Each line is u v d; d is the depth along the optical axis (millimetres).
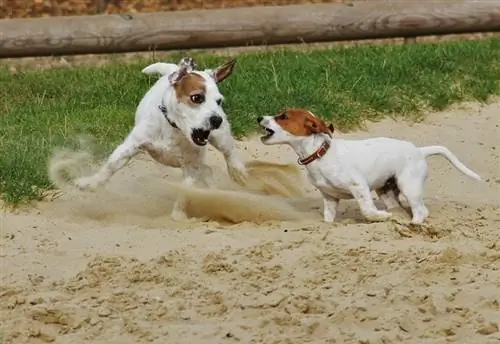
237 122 16125
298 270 11055
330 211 12852
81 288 10656
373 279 10844
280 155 15516
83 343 9586
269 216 13094
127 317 10000
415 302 10352
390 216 12445
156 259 11234
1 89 18203
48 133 15516
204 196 13039
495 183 15125
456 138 16594
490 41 20484
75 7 22422
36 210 13219
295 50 20969
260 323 9906
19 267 11281
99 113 16469
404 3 19812
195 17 19188
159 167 14742
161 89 13016
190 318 10039
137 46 19078
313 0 23109
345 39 19766
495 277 10898
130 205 13570
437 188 14797
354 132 16562
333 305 10219
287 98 16859
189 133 12391
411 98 17438
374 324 9930
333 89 17406
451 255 11258
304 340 9609
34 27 18797
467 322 9977
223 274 10953
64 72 19469
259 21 19312
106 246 11891
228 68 12812
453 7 19750
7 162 13969
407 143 12812
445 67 18453
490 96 17797
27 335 9680
